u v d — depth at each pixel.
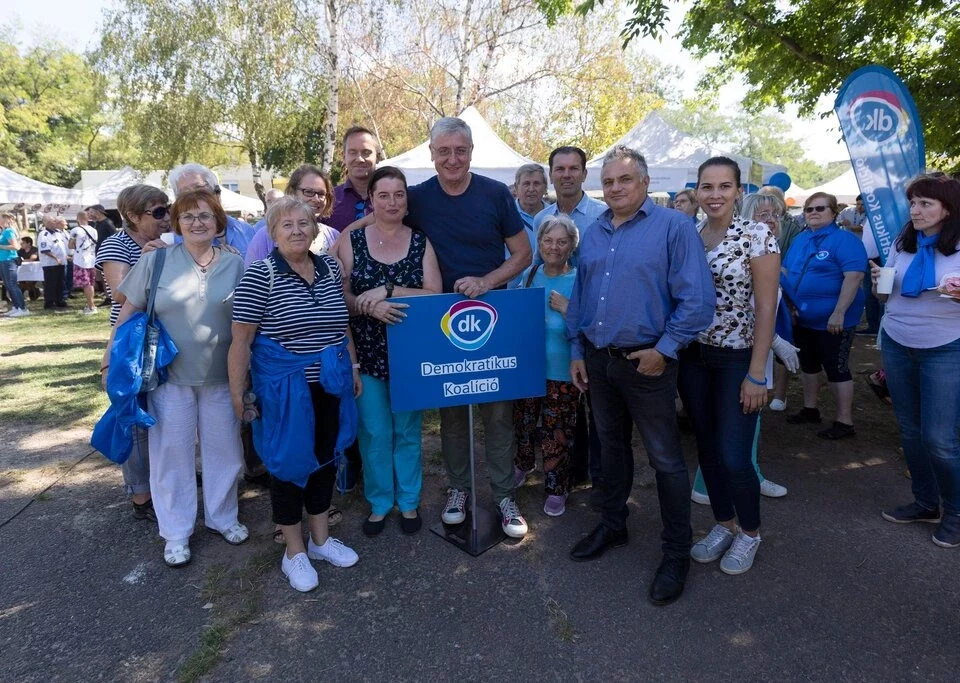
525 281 3.41
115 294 3.17
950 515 3.02
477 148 9.09
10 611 2.63
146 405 2.83
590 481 3.88
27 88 36.41
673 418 2.62
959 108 6.33
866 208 4.06
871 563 2.89
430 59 16.59
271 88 16.17
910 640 2.38
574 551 2.97
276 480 2.70
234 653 2.38
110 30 16.20
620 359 2.60
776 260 2.45
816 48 7.17
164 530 2.95
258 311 2.59
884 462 4.02
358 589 2.77
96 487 3.83
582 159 3.77
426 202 3.02
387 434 3.15
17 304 10.74
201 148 17.62
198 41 15.77
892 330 3.06
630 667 2.27
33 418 5.11
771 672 2.23
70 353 7.54
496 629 2.49
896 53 7.01
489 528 3.26
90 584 2.83
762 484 3.57
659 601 2.60
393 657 2.35
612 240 2.59
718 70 10.16
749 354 2.59
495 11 15.59
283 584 2.81
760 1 6.98
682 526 2.66
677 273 2.42
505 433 3.15
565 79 17.70
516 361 2.95
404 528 3.25
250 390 2.78
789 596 2.66
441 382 2.86
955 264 2.77
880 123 3.96
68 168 39.06
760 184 9.45
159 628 2.52
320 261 2.77
